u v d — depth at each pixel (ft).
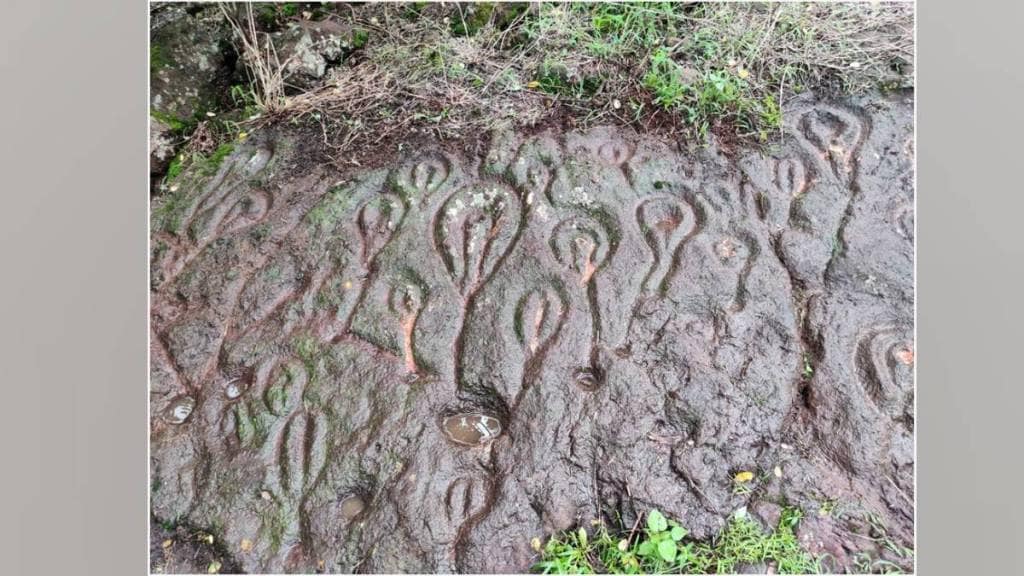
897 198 7.25
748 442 6.12
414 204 7.36
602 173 7.43
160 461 6.12
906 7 8.46
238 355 6.55
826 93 7.98
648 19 8.43
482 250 7.03
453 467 6.02
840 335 6.53
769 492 6.00
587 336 6.49
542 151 7.63
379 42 8.68
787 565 5.77
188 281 6.97
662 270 6.82
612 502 5.92
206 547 5.86
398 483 5.93
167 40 8.41
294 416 6.24
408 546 5.73
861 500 5.98
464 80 8.32
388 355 6.50
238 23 8.71
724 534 5.86
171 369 6.57
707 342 6.45
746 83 8.04
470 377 6.34
